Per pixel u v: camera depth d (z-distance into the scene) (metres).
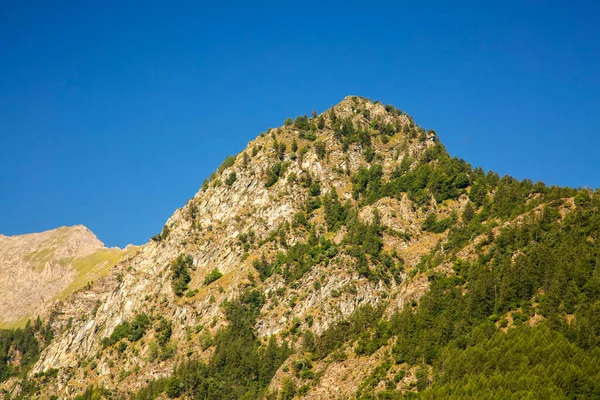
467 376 189.00
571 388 177.12
